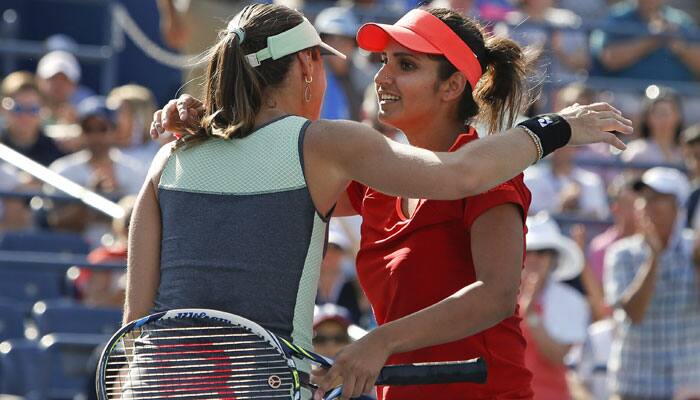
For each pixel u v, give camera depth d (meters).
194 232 9.94
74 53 35.44
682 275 23.62
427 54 11.03
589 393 25.09
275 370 9.70
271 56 10.21
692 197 27.14
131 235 10.39
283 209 9.83
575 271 23.42
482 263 10.36
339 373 9.64
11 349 23.11
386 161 9.78
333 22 28.56
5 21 36.97
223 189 9.95
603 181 32.06
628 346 23.84
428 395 10.96
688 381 23.45
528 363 22.42
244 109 10.02
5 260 25.05
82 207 28.00
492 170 9.94
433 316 10.01
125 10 36.88
